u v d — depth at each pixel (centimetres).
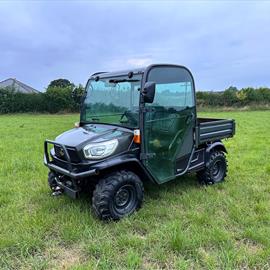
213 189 436
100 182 324
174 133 387
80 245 282
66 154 325
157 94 354
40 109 2616
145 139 347
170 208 363
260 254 259
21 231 303
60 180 361
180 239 275
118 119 362
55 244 284
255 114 2161
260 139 944
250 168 564
